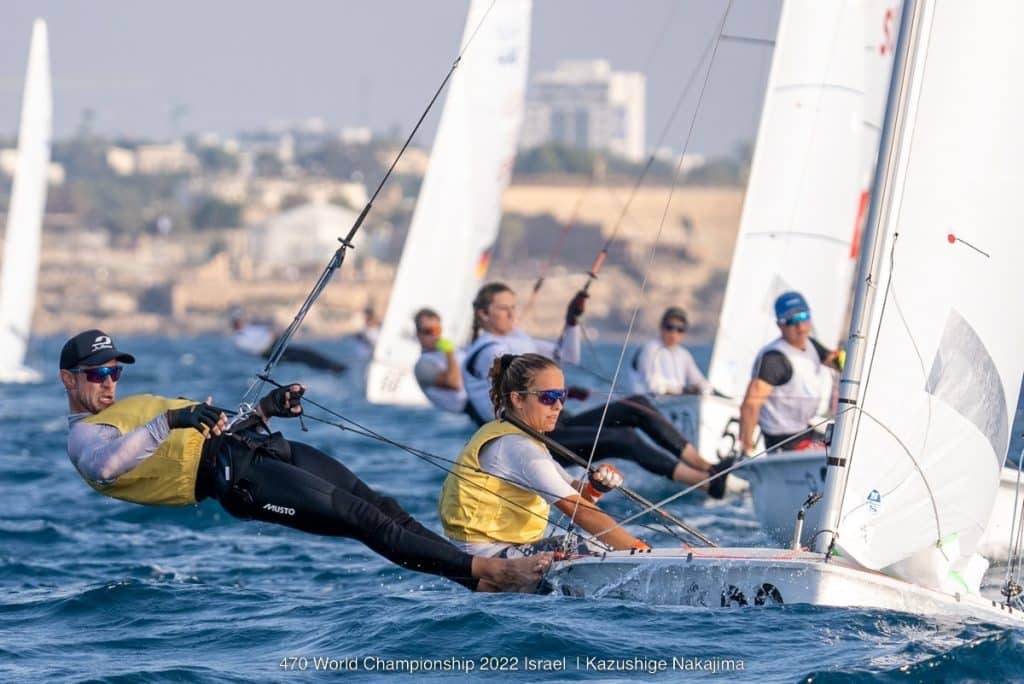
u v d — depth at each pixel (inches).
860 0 1743.4
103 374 900.0
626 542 919.0
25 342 3983.8
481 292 1456.7
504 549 922.7
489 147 2630.4
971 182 832.3
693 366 1781.5
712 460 1628.9
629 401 1380.4
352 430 932.6
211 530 1389.0
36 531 1369.3
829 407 1487.5
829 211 1747.0
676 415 1656.0
